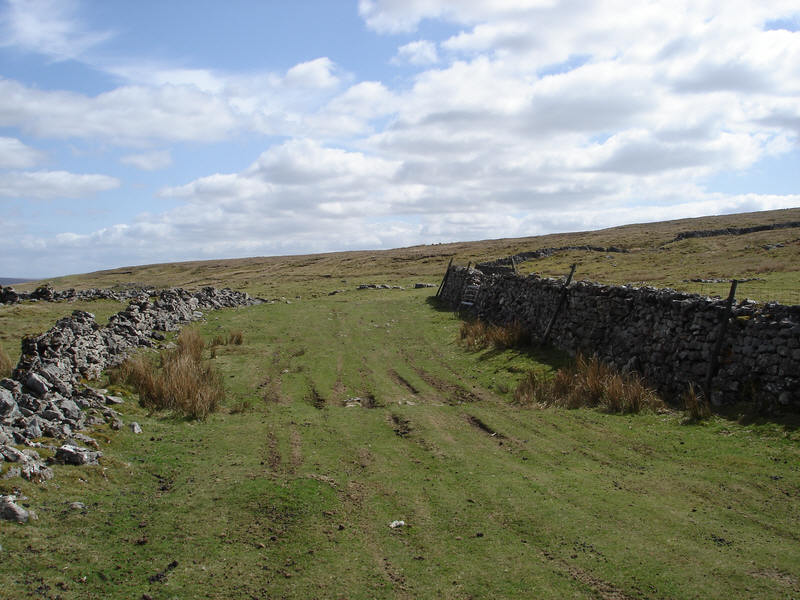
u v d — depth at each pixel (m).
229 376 17.91
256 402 15.20
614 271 44.09
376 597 6.32
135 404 13.69
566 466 10.24
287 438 11.94
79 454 9.30
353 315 30.62
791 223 72.81
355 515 8.31
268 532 7.70
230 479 9.43
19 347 19.53
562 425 12.69
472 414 13.90
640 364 15.48
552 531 7.75
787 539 7.38
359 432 12.55
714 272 35.22
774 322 11.91
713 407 12.48
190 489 9.01
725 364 12.77
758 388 11.93
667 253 55.53
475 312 29.64
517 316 24.31
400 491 9.19
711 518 8.02
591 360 16.08
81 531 7.38
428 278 56.00
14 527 7.18
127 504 8.34
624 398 13.54
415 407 14.66
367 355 21.78
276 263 105.00
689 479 9.39
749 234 66.69
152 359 19.17
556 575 6.71
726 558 6.96
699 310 13.73
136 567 6.71
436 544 7.47
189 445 11.27
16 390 11.21
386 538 7.63
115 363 17.19
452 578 6.68
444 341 24.17
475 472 10.00
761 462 9.69
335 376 18.53
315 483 9.34
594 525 7.89
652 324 15.48
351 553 7.23
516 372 18.19
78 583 6.28
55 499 8.10
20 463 8.53
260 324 27.47
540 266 54.66
